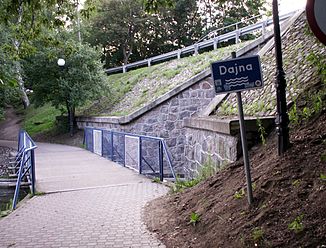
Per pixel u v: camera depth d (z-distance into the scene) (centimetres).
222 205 481
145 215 605
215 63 443
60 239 513
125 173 1108
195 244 434
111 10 3269
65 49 1314
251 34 2444
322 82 597
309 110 560
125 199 745
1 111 2539
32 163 848
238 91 442
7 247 490
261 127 596
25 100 3659
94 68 2309
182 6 3434
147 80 2202
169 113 1564
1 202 927
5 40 1678
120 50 3728
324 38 265
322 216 353
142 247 464
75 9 978
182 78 1811
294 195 404
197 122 834
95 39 3425
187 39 3647
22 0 838
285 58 812
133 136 1173
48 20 943
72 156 1606
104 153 1602
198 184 650
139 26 3450
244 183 499
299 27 902
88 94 2238
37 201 764
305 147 484
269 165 496
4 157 1881
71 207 698
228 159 649
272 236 363
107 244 483
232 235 402
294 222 359
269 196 428
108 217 613
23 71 2262
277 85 501
